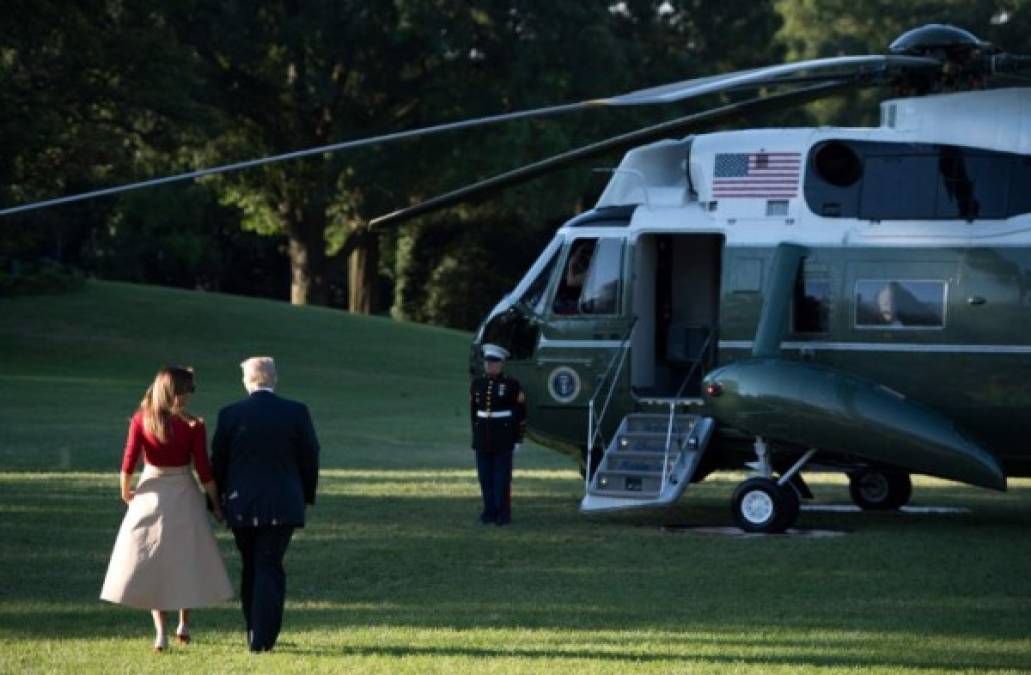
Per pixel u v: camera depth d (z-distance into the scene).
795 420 30.73
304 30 107.38
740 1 121.38
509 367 34.28
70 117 87.06
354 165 112.50
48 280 98.31
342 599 22.62
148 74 86.69
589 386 33.62
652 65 118.81
